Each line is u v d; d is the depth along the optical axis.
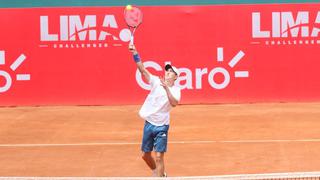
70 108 53.78
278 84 53.81
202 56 53.88
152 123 30.64
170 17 53.69
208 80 53.97
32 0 66.81
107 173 34.44
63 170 35.25
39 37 54.03
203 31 53.69
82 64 54.22
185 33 53.69
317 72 53.66
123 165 36.19
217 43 53.69
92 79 54.31
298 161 36.38
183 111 51.88
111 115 51.00
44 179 23.98
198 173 34.22
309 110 51.41
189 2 66.50
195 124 47.59
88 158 38.00
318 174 24.22
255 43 53.66
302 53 53.59
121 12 53.88
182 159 37.47
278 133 44.22
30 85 54.31
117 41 54.09
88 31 54.03
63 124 48.28
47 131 46.12
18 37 53.97
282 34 53.56
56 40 54.12
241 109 52.19
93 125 47.78
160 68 53.78
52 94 54.41
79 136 44.38
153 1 65.75
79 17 53.88
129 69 54.22
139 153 39.06
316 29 53.44
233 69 53.88
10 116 51.03
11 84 54.25
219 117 49.62
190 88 54.09
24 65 54.12
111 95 54.34
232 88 53.97
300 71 53.69
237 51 53.75
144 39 53.75
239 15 53.56
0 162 37.25
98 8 53.88
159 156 30.61
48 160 37.66
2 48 54.03
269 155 37.97
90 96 54.41
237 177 23.73
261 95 53.97
